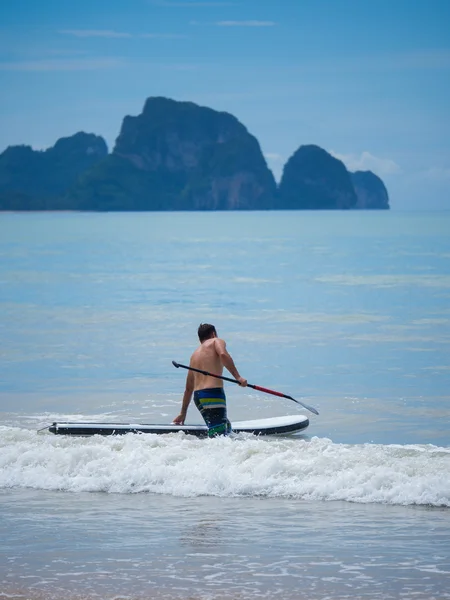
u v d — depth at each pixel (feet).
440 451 102.73
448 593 60.85
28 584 63.31
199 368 114.21
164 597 60.49
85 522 79.97
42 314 302.04
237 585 62.75
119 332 254.88
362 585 62.54
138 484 93.09
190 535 75.41
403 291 378.94
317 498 87.56
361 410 147.95
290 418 130.62
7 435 111.55
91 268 533.14
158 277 466.70
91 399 158.81
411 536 74.38
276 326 266.98
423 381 176.65
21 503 87.25
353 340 236.84
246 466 94.99
